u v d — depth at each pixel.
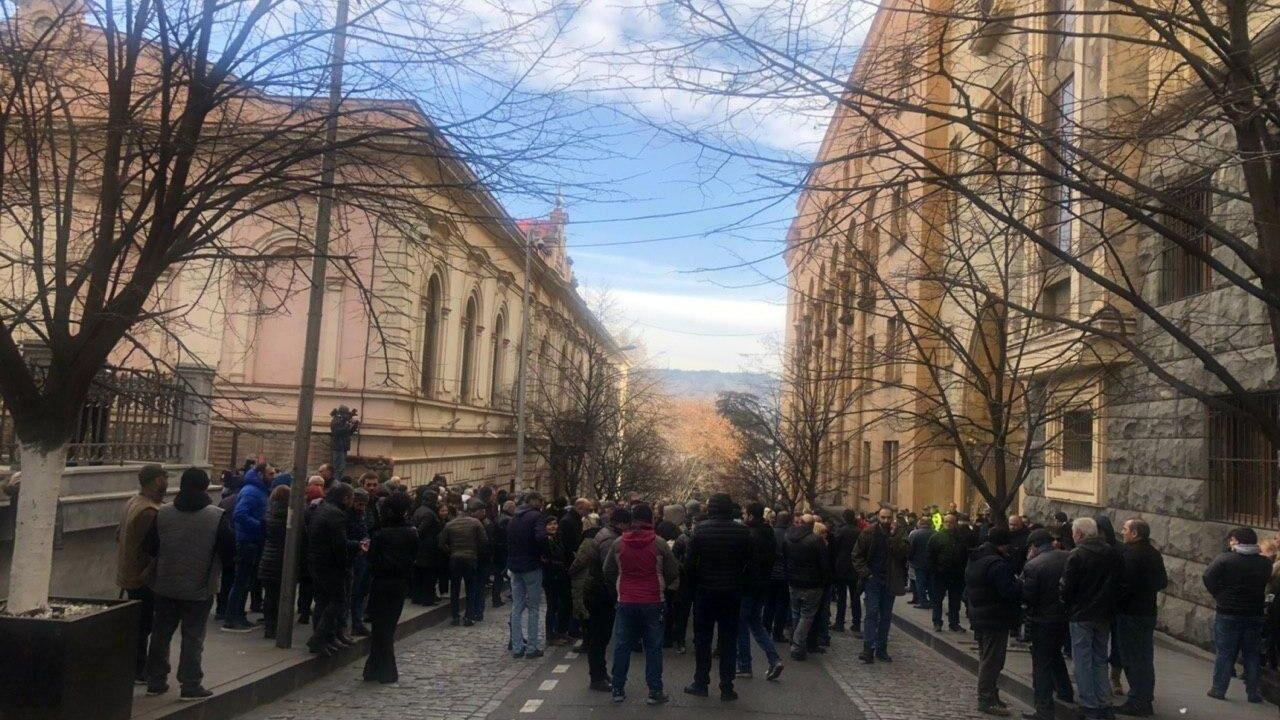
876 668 13.04
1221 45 7.37
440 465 34.88
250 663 10.18
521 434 35.84
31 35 8.39
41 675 6.45
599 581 10.70
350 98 8.50
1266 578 10.48
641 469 48.88
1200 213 8.09
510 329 44.69
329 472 13.85
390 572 10.75
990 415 14.54
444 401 33.38
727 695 10.16
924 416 14.09
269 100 8.48
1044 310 16.88
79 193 10.07
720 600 10.16
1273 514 12.27
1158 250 14.39
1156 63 12.55
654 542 10.05
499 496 19.95
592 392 45.97
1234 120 6.96
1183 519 14.10
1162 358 14.61
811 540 13.38
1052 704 9.48
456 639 14.57
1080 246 12.89
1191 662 12.91
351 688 10.47
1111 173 7.90
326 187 8.21
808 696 10.69
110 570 13.43
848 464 37.25
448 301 33.59
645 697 10.33
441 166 8.60
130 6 7.78
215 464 26.67
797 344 36.06
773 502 35.88
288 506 11.54
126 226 7.89
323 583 10.95
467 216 8.91
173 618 8.34
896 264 20.20
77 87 8.17
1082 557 9.32
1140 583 9.81
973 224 15.56
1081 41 12.94
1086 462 17.73
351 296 28.30
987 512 20.12
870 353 18.38
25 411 7.19
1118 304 14.70
